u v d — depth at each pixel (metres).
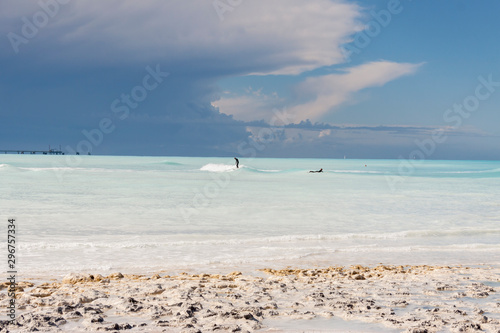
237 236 17.38
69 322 6.52
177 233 17.83
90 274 10.19
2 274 10.73
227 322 6.59
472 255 14.52
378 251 14.98
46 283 9.64
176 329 6.21
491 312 7.36
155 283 9.57
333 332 6.19
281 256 13.80
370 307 7.59
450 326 6.32
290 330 6.28
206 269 11.84
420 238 17.66
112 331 6.07
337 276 10.80
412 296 8.66
